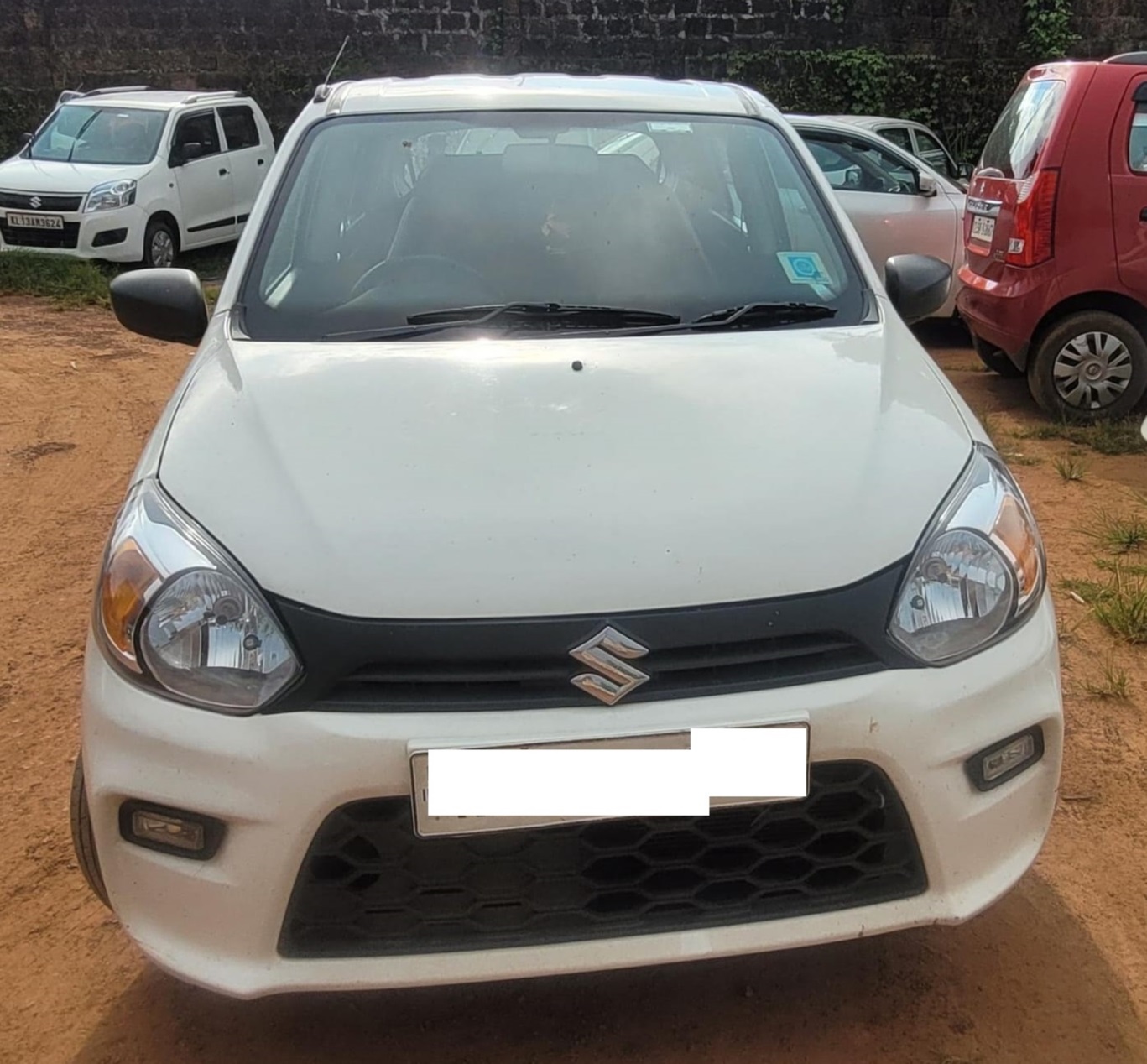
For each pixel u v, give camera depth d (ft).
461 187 10.32
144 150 38.27
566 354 8.47
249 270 9.63
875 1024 7.41
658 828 6.39
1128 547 14.83
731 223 10.21
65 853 9.20
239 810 6.15
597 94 11.18
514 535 6.48
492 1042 7.34
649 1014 7.54
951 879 6.66
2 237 36.47
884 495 6.89
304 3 46.98
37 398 22.89
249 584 6.37
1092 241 19.31
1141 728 10.62
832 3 47.24
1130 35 48.06
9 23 46.85
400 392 7.88
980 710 6.59
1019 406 21.88
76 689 11.68
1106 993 7.63
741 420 7.50
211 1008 7.65
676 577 6.33
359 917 6.42
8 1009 7.67
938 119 48.39
